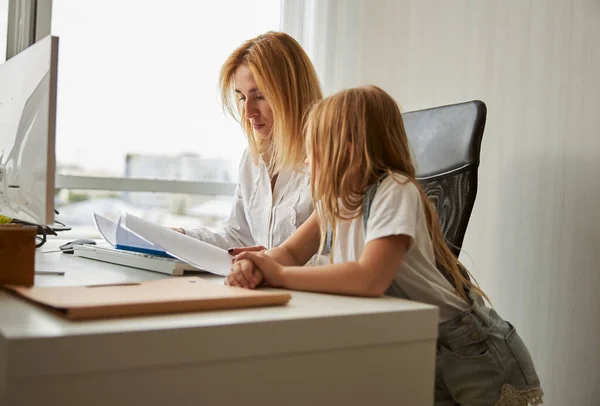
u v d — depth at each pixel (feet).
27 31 7.20
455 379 3.89
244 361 2.50
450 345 3.87
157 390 2.33
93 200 7.54
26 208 4.03
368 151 3.76
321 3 7.92
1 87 4.74
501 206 6.75
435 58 7.41
